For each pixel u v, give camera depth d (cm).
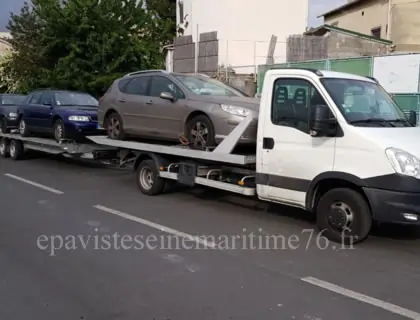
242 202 898
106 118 1065
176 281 511
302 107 672
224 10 2630
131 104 983
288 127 684
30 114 1393
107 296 471
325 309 446
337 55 2350
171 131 902
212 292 483
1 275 525
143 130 961
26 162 1448
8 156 1547
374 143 600
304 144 664
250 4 2642
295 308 447
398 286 505
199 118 839
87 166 1377
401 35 2325
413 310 447
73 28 2252
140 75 997
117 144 1008
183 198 932
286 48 2497
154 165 939
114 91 1045
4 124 1525
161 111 915
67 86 2270
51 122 1301
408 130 647
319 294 480
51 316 429
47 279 514
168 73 939
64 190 1005
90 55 2264
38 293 478
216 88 923
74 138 1240
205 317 428
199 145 845
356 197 623
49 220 755
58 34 2294
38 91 1438
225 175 831
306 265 564
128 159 1021
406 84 1555
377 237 679
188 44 2597
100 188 1033
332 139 636
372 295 480
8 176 1179
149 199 921
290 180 684
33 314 432
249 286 499
